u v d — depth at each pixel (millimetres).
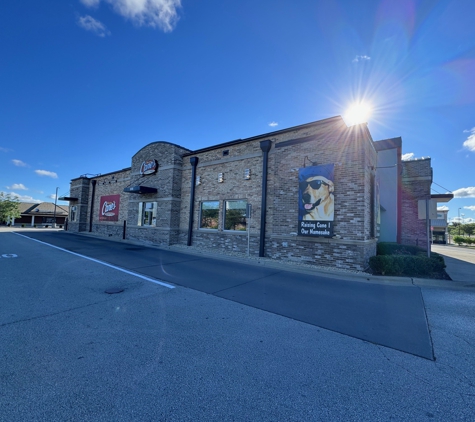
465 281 7258
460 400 2486
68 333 3676
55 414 2154
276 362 3078
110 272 7684
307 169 10078
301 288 6570
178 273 7859
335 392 2553
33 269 7863
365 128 9125
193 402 2350
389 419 2213
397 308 5172
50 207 50094
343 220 9211
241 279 7344
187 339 3605
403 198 15805
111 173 22891
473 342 3746
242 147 12852
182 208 15570
